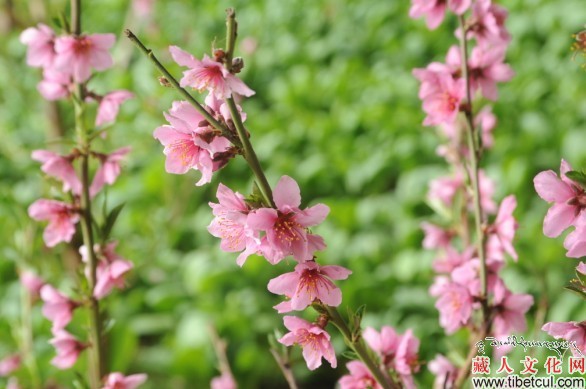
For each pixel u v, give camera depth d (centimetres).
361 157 242
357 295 168
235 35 69
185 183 212
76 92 88
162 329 171
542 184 71
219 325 162
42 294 88
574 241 70
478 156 85
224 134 69
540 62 289
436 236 107
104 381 85
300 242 68
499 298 83
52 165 86
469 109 85
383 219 206
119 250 178
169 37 304
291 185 68
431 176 219
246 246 69
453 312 83
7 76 208
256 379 157
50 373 142
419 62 314
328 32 351
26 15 195
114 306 174
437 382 92
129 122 245
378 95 285
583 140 221
